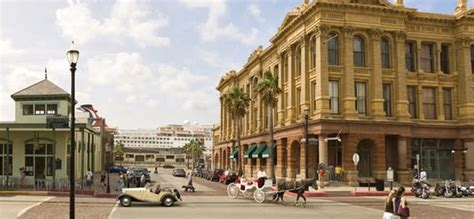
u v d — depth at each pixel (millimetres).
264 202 30047
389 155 49188
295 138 51125
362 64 48281
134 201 27500
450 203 30781
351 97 46562
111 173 79812
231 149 85938
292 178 51938
